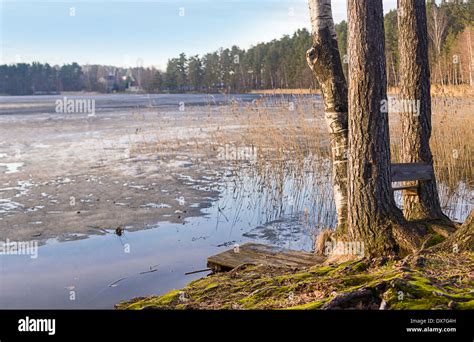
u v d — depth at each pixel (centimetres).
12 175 1345
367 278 512
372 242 625
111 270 715
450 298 423
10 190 1180
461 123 1316
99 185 1244
